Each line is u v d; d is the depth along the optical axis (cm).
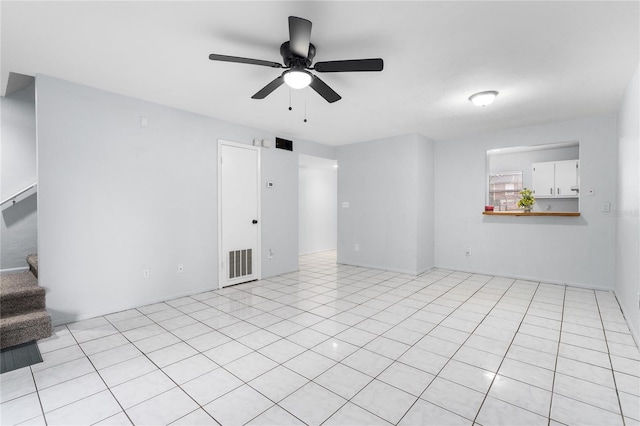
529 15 195
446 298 380
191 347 250
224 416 168
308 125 455
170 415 169
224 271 430
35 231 380
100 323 299
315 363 224
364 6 186
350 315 322
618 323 295
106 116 319
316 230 797
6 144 364
